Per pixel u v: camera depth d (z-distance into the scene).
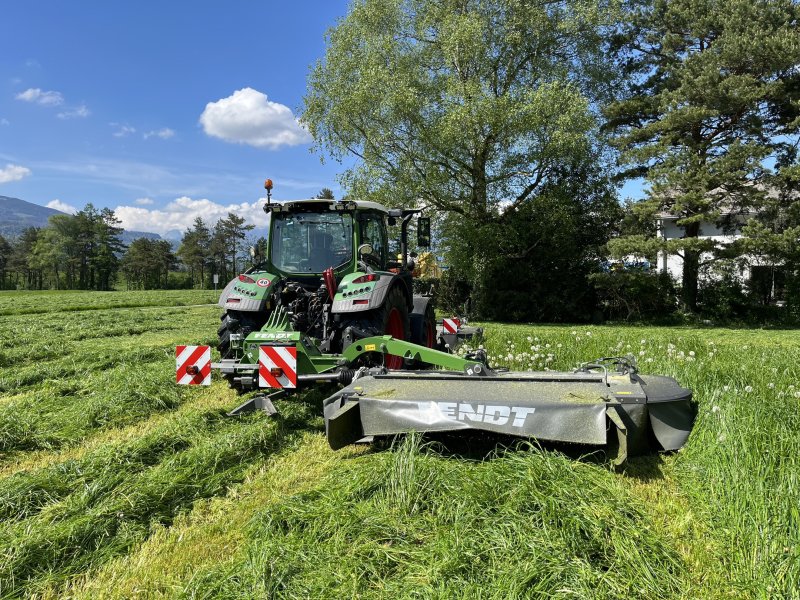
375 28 21.52
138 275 93.44
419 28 20.95
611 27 21.48
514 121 18.88
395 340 5.52
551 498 3.29
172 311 24.61
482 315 23.03
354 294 6.32
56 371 8.84
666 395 4.39
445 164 20.25
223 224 92.31
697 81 18.08
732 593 2.67
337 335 6.47
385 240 7.84
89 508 3.75
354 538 3.19
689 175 18.16
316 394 6.70
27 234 102.69
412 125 20.09
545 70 20.95
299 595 2.71
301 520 3.41
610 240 20.22
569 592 2.55
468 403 4.18
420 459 3.95
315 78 21.34
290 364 5.30
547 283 22.50
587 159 21.22
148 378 7.50
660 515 3.46
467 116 18.67
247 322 6.64
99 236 89.56
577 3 20.31
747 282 20.97
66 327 16.23
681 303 21.48
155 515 3.74
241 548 3.25
